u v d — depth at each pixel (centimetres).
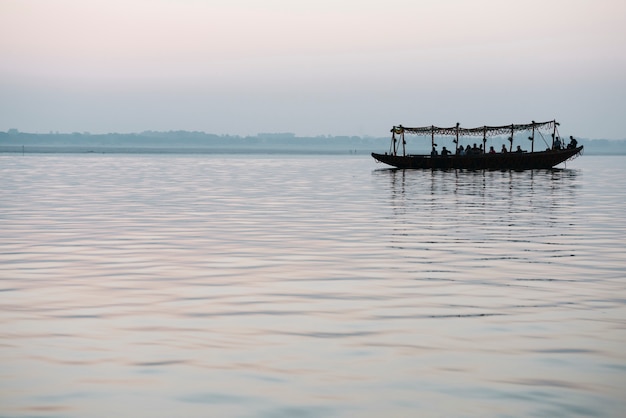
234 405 931
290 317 1396
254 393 973
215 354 1148
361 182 6656
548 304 1512
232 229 2880
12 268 1952
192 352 1158
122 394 969
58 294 1606
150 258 2128
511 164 9331
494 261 2075
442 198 4578
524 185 6119
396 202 4256
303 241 2511
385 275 1848
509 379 1028
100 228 2903
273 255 2189
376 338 1243
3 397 956
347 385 1005
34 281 1762
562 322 1356
